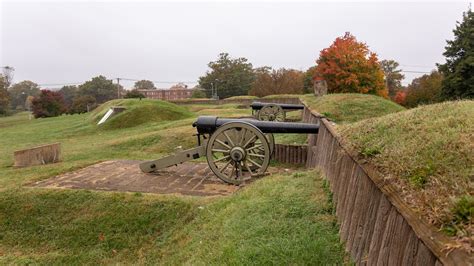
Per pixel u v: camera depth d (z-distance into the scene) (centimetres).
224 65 6569
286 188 492
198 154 727
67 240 539
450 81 2381
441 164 226
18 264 495
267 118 1348
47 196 630
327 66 2195
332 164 439
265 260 316
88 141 1549
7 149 1455
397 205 209
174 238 499
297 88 4219
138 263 473
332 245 315
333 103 1204
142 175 760
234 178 680
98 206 593
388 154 278
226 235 402
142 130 1656
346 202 329
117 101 2769
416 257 177
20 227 573
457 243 153
